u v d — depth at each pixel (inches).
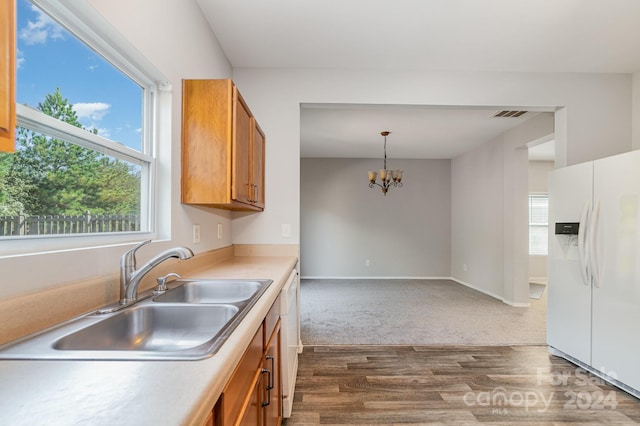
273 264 89.5
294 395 83.8
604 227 89.1
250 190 87.9
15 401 21.3
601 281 90.2
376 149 236.5
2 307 31.2
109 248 47.9
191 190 72.7
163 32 64.2
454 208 262.5
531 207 267.7
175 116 69.7
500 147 193.5
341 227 267.6
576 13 83.8
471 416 75.4
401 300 189.9
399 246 267.9
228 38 95.8
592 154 115.8
